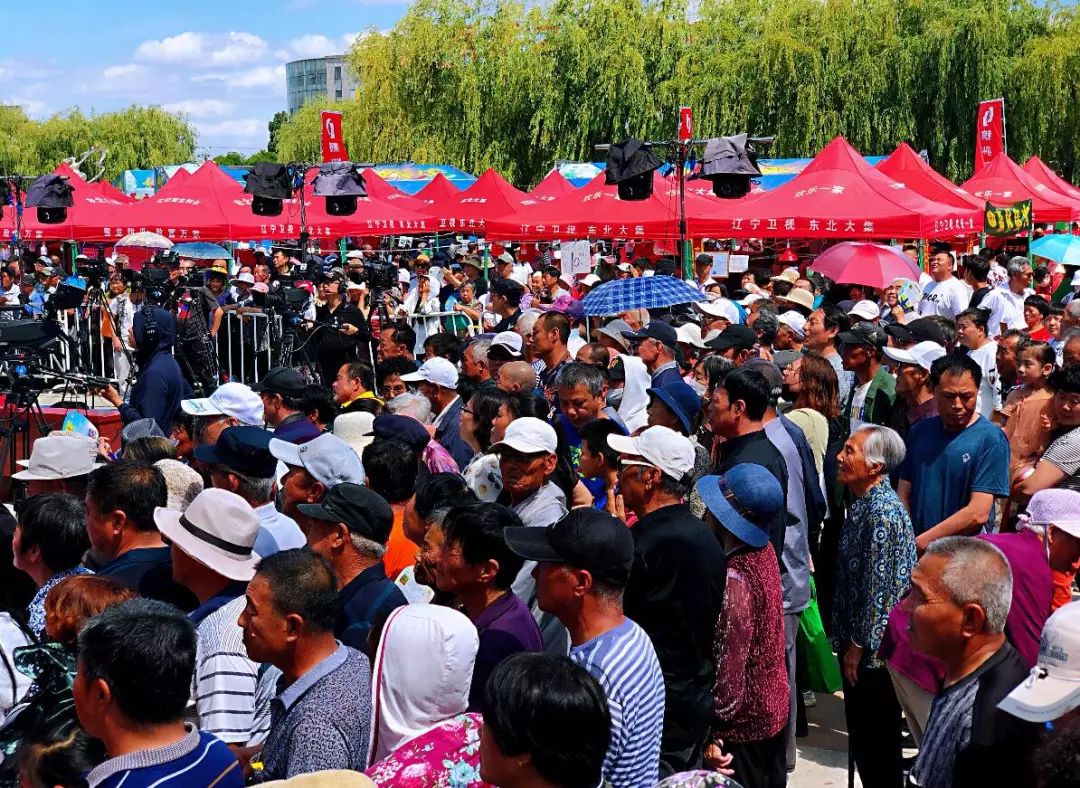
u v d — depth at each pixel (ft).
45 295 56.54
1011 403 22.45
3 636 12.04
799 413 20.56
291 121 188.85
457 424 23.20
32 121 175.83
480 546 11.87
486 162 102.47
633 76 96.12
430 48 104.32
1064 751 7.40
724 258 48.24
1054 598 13.55
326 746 9.96
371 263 56.24
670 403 18.49
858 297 41.45
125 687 8.86
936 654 10.76
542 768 7.78
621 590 11.00
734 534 13.32
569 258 52.95
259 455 15.61
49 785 9.21
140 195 114.62
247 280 50.44
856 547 15.28
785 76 92.43
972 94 92.79
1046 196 68.80
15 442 29.76
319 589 10.57
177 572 12.89
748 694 13.42
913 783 10.81
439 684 9.79
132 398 31.19
